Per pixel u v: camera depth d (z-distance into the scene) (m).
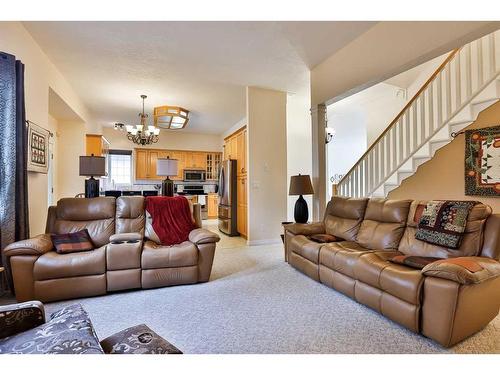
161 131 8.21
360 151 10.46
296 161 6.39
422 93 3.84
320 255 2.79
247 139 4.76
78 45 3.20
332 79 3.59
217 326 1.99
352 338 1.81
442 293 1.67
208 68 3.93
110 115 6.42
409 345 1.72
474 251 2.02
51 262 2.41
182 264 2.80
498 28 2.07
